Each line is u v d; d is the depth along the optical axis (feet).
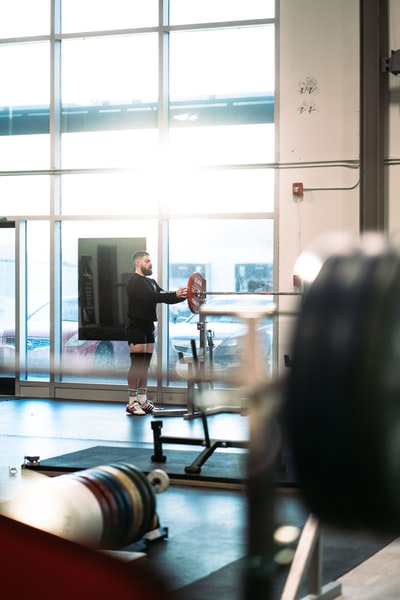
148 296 28.35
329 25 29.94
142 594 4.36
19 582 4.37
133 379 29.14
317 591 10.82
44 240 33.99
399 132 29.45
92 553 4.41
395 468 3.34
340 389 3.30
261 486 5.05
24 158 34.27
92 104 33.65
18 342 34.12
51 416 28.76
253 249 31.58
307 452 3.40
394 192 29.50
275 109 30.83
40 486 11.05
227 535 14.24
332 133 30.01
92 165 33.65
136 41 33.22
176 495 17.29
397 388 3.35
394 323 3.35
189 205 32.19
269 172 31.35
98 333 33.53
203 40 32.32
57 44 33.91
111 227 33.24
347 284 3.44
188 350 32.22
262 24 31.35
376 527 3.42
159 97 32.63
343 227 29.96
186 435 24.32
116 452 21.07
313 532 9.61
